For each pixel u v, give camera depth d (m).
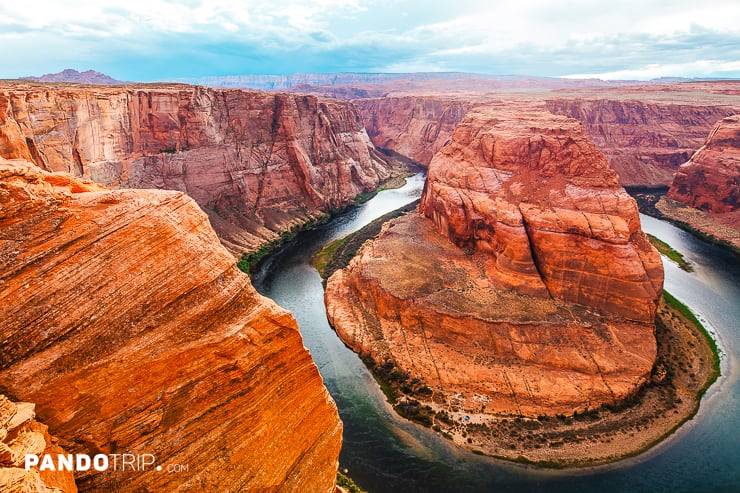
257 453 16.30
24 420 11.82
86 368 13.56
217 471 15.09
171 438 14.51
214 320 16.14
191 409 15.05
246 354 16.45
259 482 16.05
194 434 14.97
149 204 16.27
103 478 13.42
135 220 15.68
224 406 15.77
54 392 13.11
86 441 13.38
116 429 13.73
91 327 13.97
